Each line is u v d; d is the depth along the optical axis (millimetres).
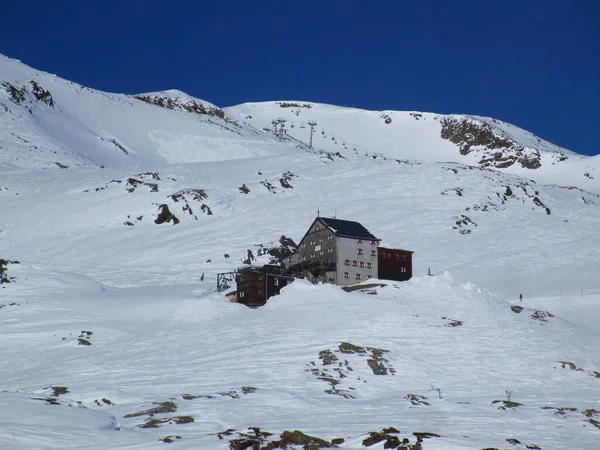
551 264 113250
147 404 43969
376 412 43156
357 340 62312
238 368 55000
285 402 45125
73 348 65625
